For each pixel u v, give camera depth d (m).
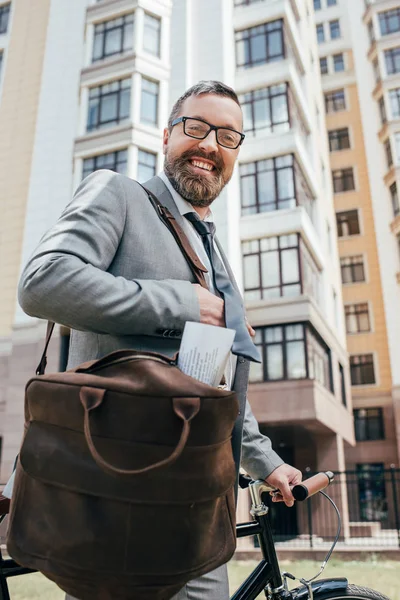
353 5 23.80
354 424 20.17
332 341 15.34
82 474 0.88
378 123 21.16
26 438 0.95
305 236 13.29
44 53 15.13
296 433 13.95
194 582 1.31
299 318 12.24
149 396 0.89
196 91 1.58
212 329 1.05
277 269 12.91
